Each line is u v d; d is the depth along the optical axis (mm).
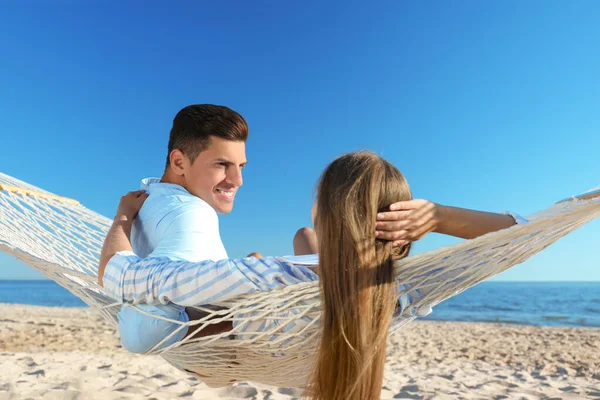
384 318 1291
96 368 4941
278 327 1416
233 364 1658
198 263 1409
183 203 1637
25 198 2482
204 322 1471
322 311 1336
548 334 10672
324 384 1277
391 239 1329
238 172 1810
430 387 4441
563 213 1236
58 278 1990
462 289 1535
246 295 1415
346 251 1276
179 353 1633
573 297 34969
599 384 5152
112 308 1894
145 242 1682
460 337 10016
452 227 1436
